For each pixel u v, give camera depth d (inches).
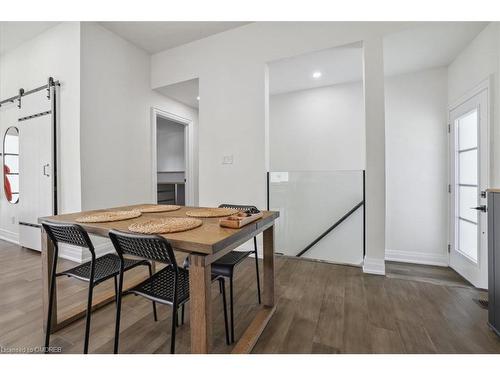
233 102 117.3
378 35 92.0
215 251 39.6
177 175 237.1
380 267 93.0
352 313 67.3
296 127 159.3
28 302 73.0
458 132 110.0
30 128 119.9
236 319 65.2
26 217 123.5
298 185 119.4
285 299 75.4
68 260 108.5
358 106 144.7
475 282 95.7
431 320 63.8
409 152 126.3
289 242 120.4
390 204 130.5
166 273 54.7
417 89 123.8
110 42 117.4
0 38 120.8
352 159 146.9
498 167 83.0
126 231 45.6
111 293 76.0
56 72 111.3
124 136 125.3
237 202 117.2
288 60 111.7
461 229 109.2
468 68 99.1
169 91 146.6
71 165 107.0
